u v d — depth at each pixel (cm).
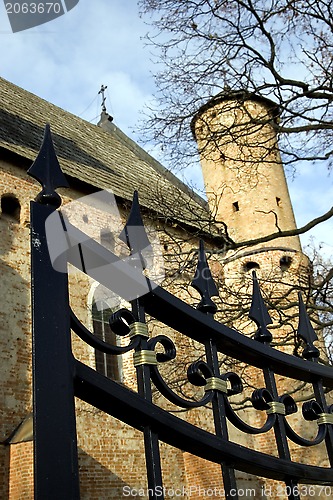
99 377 175
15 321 1041
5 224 1109
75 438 159
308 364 252
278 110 1019
